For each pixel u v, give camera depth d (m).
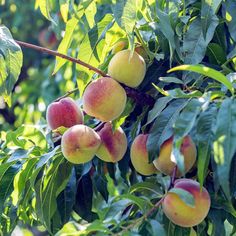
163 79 2.44
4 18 6.09
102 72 2.59
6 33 2.45
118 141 2.64
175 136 2.12
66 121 2.68
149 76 2.72
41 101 4.95
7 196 2.69
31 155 2.74
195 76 2.58
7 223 2.84
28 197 2.76
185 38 2.64
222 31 2.75
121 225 2.34
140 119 2.68
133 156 2.60
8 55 2.41
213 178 2.41
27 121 5.01
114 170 2.86
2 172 2.70
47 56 6.17
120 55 2.56
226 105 2.06
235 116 2.03
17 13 5.84
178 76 2.72
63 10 2.85
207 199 2.38
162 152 2.45
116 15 2.40
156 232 2.23
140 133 2.72
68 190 2.77
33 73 5.96
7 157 2.83
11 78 2.40
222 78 2.15
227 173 1.97
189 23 2.73
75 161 2.55
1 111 5.89
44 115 4.84
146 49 2.67
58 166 2.72
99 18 3.18
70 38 2.83
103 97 2.51
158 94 2.69
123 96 2.54
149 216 2.43
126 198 2.35
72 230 2.24
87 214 2.86
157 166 2.50
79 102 2.91
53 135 2.85
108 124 2.65
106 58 2.80
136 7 2.44
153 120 2.68
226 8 2.65
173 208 2.35
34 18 6.16
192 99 2.21
